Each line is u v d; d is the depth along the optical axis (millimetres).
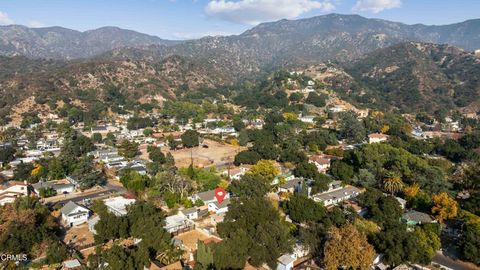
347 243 65062
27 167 123438
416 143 166500
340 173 119750
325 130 192875
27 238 68562
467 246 73562
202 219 89188
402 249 69500
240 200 89438
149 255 67188
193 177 115000
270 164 117375
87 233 81938
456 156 156875
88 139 161875
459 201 102812
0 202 98250
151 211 82125
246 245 66688
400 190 105562
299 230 77375
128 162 142500
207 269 61656
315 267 68188
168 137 185500
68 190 111250
